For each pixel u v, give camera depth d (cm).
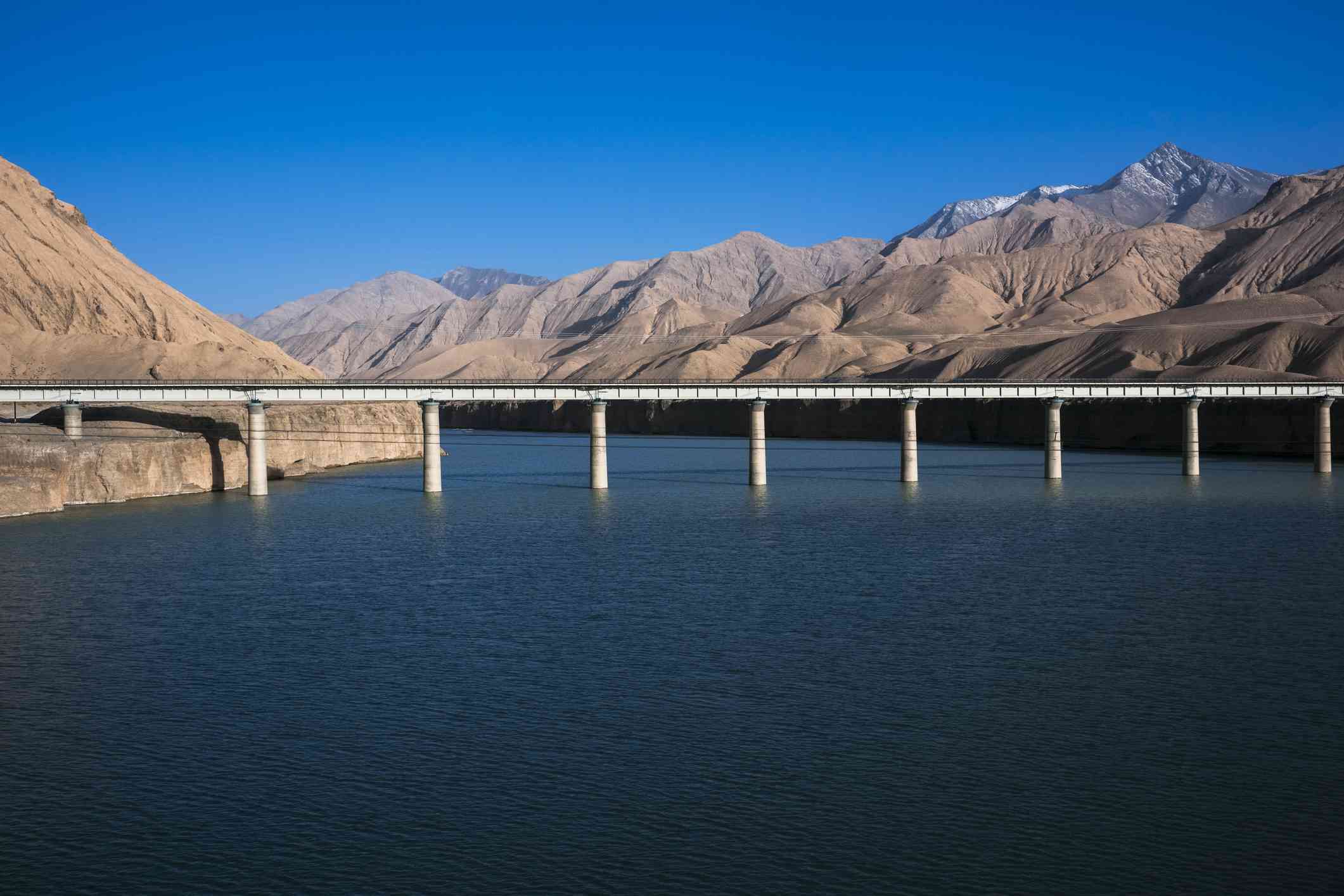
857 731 4188
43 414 13050
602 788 3697
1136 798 3609
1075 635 5528
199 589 6688
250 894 3070
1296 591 6512
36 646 5378
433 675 4891
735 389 12394
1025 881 3120
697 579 7000
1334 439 16875
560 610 6134
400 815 3512
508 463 16775
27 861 3241
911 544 8338
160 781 3762
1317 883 3106
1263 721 4275
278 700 4569
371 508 10525
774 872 3172
